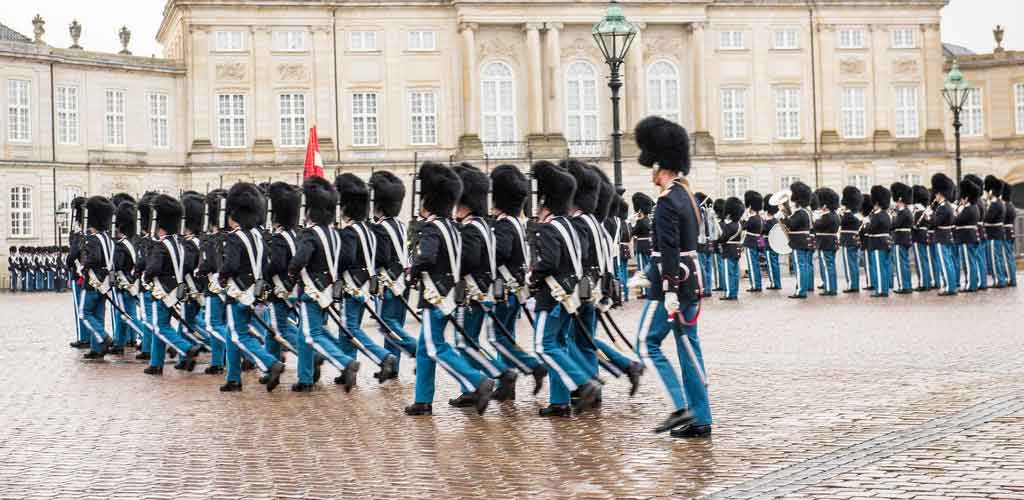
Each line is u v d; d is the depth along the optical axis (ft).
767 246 157.48
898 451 45.47
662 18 259.39
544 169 58.29
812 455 45.75
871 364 71.92
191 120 252.83
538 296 57.47
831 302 128.47
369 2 254.47
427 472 45.70
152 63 250.57
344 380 67.41
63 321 134.10
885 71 271.90
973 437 47.44
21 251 231.50
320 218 68.74
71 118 244.01
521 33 258.57
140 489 44.21
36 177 238.27
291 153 254.27
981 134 282.77
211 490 43.73
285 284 71.20
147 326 87.97
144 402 66.44
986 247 142.92
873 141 271.49
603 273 59.41
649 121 50.62
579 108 260.21
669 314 49.39
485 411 60.13
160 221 80.18
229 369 70.49
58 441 54.39
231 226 71.56
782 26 268.62
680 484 42.14
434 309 58.70
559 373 57.00
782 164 268.82
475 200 61.62
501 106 258.78
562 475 44.39
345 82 255.29
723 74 266.98
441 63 257.14
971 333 87.81
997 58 280.31
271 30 253.44
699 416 50.55
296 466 47.50
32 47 237.04
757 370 71.10
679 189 50.03
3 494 43.91
